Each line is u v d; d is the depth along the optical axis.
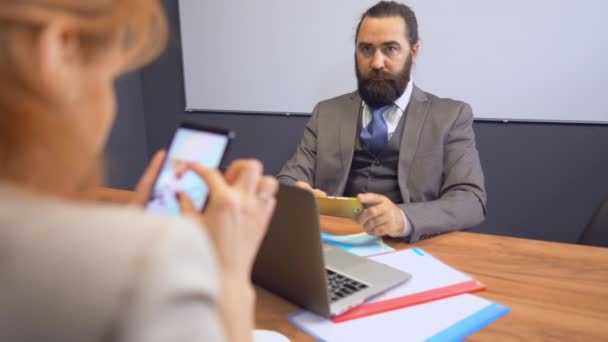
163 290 0.20
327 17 2.32
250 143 2.70
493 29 2.02
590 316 0.70
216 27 2.61
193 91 2.79
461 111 1.52
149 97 2.94
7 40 0.23
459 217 1.12
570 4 1.87
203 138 0.55
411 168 1.50
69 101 0.26
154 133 3.01
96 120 0.28
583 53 1.90
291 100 2.52
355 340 0.63
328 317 0.69
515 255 0.94
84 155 0.27
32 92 0.24
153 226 0.22
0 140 0.24
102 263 0.21
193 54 2.72
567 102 1.97
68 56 0.25
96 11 0.25
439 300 0.75
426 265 0.88
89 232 0.22
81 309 0.20
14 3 0.22
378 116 1.56
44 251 0.21
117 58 0.28
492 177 2.18
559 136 2.02
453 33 2.09
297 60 2.44
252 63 2.57
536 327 0.67
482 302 0.74
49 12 0.23
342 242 1.02
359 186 1.59
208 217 0.39
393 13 1.52
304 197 0.63
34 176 0.25
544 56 1.96
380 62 1.50
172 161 0.55
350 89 2.35
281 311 0.72
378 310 0.71
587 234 1.17
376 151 1.55
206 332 0.22
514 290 0.79
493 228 2.22
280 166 2.65
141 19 0.27
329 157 1.62
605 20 1.83
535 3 1.92
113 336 0.20
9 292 0.21
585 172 2.01
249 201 0.40
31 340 0.20
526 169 2.11
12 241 0.21
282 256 0.71
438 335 0.64
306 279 0.69
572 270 0.87
